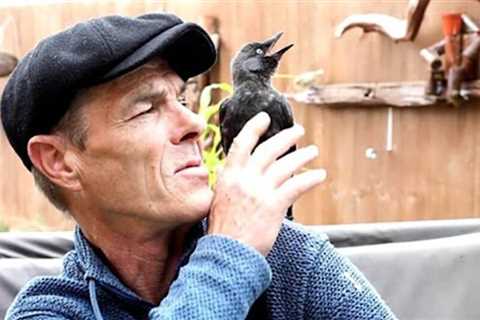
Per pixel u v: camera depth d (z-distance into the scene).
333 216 2.62
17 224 3.12
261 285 0.71
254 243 0.73
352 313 0.82
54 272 1.41
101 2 2.87
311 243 0.85
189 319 0.68
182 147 0.76
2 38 3.01
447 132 2.39
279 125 0.98
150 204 0.75
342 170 2.59
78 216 0.82
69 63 0.72
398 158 2.49
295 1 2.59
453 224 1.56
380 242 1.54
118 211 0.77
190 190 0.76
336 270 0.84
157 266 0.83
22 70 0.77
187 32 0.75
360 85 2.48
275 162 0.77
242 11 2.66
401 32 2.33
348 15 2.50
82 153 0.76
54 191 0.82
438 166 2.42
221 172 0.77
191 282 0.70
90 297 0.79
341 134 2.57
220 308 0.68
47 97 0.74
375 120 2.51
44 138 0.78
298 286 0.82
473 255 1.35
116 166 0.75
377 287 1.35
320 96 2.54
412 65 2.39
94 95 0.74
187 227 0.81
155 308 0.72
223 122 1.02
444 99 2.29
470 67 2.24
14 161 3.11
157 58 0.75
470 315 1.31
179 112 0.76
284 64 2.62
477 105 2.32
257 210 0.74
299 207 2.67
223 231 0.73
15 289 1.40
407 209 2.49
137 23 0.74
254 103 0.98
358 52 2.49
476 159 2.35
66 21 2.93
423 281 1.35
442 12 2.32
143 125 0.74
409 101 2.37
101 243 0.82
